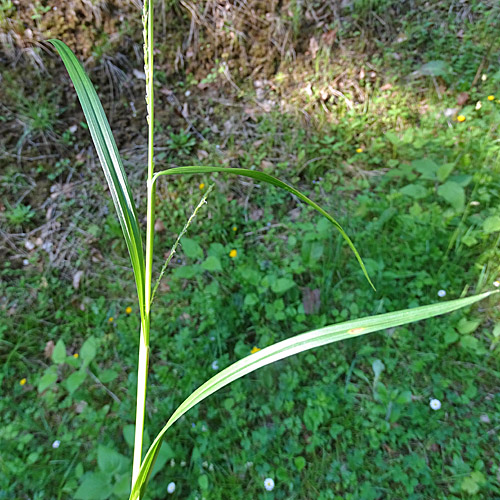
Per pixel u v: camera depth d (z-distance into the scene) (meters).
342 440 1.03
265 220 1.50
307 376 1.14
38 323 1.36
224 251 1.35
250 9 1.69
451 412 1.05
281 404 1.09
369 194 1.45
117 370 1.23
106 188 1.58
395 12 1.72
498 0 1.65
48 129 1.62
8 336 1.33
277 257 1.40
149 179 0.59
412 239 1.30
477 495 0.93
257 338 1.24
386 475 0.98
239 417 1.09
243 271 1.29
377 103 1.63
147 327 0.64
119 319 1.34
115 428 1.11
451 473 0.97
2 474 1.05
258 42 1.72
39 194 1.58
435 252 1.27
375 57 1.70
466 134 1.47
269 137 1.63
